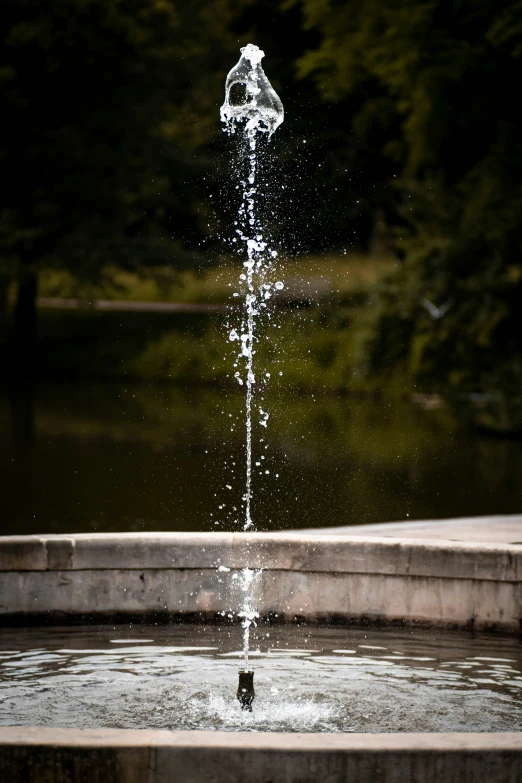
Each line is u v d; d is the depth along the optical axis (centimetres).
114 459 2148
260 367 4059
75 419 2905
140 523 1448
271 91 816
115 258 4731
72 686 709
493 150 3116
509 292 3300
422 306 3494
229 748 453
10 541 868
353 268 4494
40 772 449
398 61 3028
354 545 884
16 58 4494
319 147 4616
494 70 2973
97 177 4653
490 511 1570
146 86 4738
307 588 894
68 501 1642
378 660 784
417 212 3597
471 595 872
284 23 5075
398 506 1623
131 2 4647
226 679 730
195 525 1438
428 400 3559
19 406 3247
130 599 889
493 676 745
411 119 3112
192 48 4834
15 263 4497
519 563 862
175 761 453
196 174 4994
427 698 693
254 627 884
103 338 4734
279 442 2497
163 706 670
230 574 895
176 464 2091
